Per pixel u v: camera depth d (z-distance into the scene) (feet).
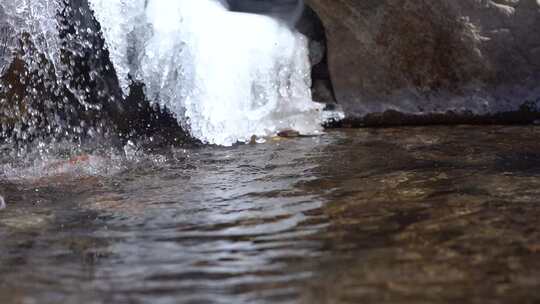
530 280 14.11
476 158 24.13
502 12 28.30
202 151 26.96
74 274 15.30
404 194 20.29
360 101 30.45
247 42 28.99
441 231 17.11
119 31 29.43
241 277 14.80
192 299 13.79
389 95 30.25
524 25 28.30
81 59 30.37
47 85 30.40
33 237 17.89
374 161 24.18
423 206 19.13
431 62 29.48
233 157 25.75
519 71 29.01
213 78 28.43
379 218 18.25
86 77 30.60
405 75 29.91
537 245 16.03
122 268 15.56
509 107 29.43
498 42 28.68
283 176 22.84
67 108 30.63
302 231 17.52
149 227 18.37
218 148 27.43
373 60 29.91
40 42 29.91
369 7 29.25
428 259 15.35
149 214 19.47
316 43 30.66
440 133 28.17
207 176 23.29
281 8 31.99
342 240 16.74
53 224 18.90
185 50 28.66
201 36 28.63
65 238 17.74
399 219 18.11
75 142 29.17
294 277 14.66
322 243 16.58
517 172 22.31
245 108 28.84
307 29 30.66
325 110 30.60
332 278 14.49
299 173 23.09
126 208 20.10
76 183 23.06
